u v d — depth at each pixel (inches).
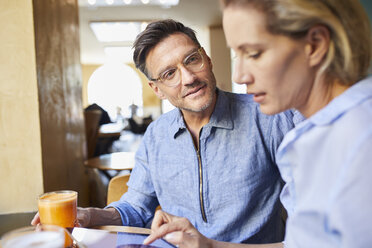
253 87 22.7
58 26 92.9
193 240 32.1
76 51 118.3
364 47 21.5
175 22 43.2
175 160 47.3
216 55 307.9
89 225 41.8
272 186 45.7
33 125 66.9
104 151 223.8
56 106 85.8
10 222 57.9
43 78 73.2
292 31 20.2
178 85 42.7
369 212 16.3
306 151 20.3
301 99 22.8
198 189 45.7
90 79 633.0
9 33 65.0
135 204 49.3
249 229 44.6
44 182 69.3
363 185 16.5
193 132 46.8
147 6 237.6
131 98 646.5
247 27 20.8
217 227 45.0
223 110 44.4
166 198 49.3
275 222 46.8
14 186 66.4
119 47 422.6
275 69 21.2
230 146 44.5
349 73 21.3
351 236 16.6
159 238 32.7
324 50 21.0
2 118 65.6
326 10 20.3
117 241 34.8
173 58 41.8
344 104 19.4
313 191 19.4
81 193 114.1
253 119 44.6
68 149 98.7
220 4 22.4
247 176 44.1
